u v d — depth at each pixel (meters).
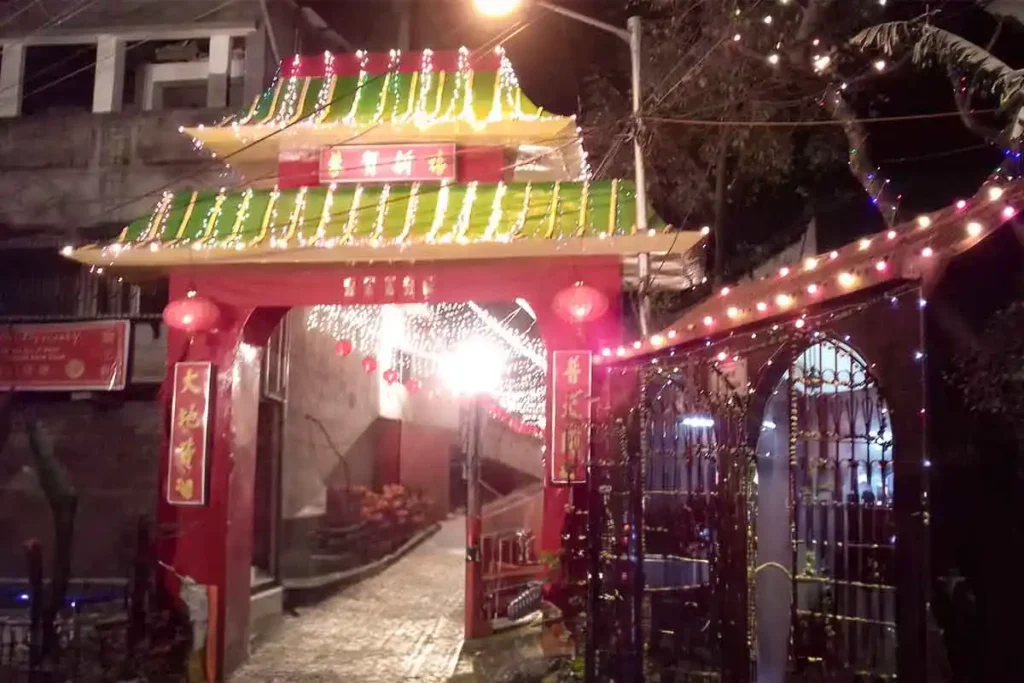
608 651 8.42
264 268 10.91
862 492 6.75
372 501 19.12
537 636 12.25
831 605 6.84
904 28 8.77
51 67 14.88
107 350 13.26
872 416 7.04
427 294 10.74
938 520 5.24
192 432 10.84
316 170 11.45
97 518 13.34
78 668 9.91
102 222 14.04
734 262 14.74
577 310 9.81
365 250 10.05
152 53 15.40
